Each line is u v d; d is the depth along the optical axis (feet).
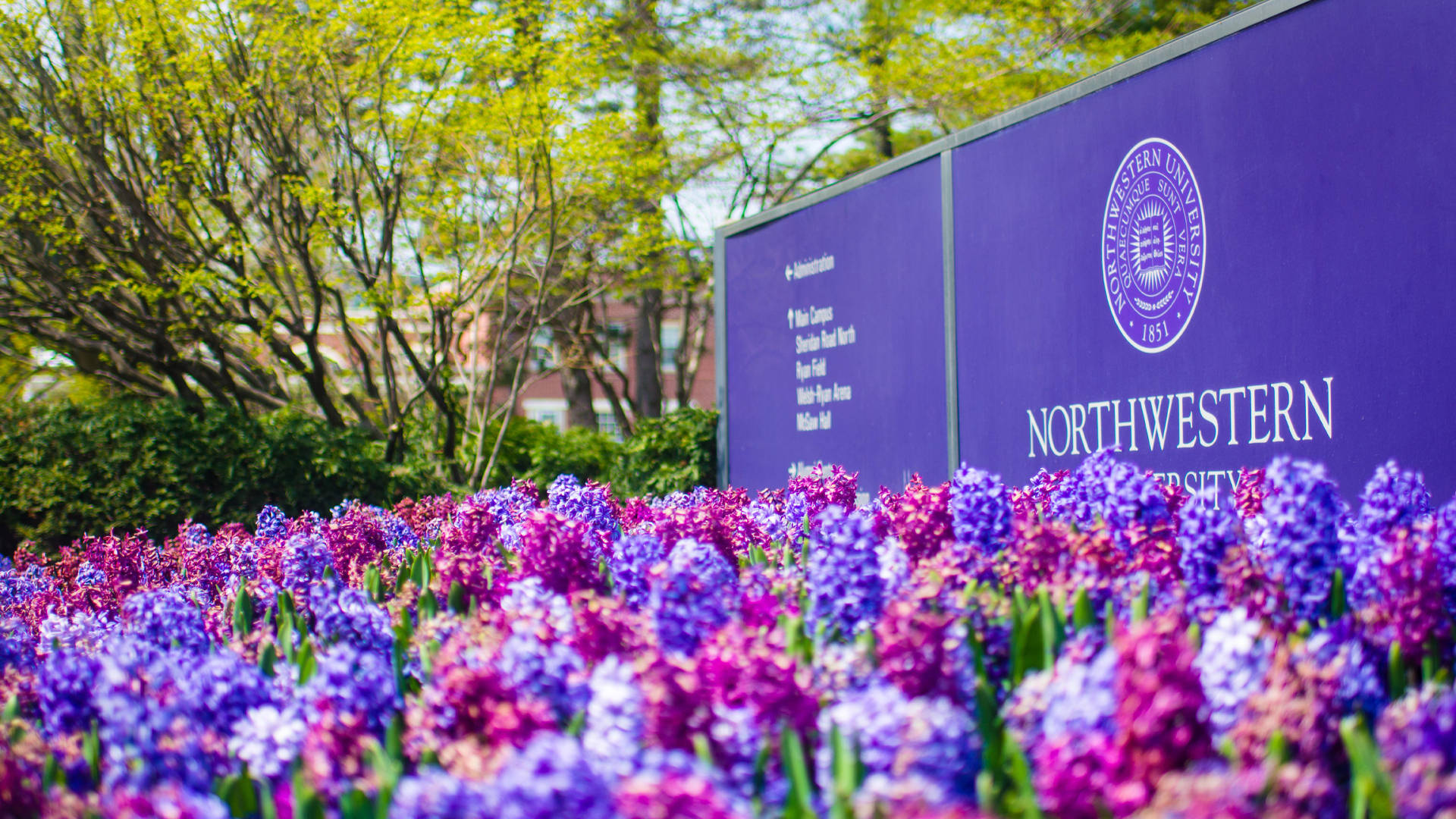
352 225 40.24
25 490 31.60
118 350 40.63
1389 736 5.75
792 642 7.57
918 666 6.44
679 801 4.70
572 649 7.91
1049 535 9.37
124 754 6.55
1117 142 19.77
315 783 6.22
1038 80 59.00
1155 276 18.99
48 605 14.39
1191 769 5.20
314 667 8.24
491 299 50.93
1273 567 8.57
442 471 42.98
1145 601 7.67
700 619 7.73
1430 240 14.79
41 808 6.20
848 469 27.71
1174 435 18.66
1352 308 15.78
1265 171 17.04
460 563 10.59
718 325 33.37
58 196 37.32
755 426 31.63
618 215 52.06
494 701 6.56
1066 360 20.95
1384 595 8.06
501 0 42.16
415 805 4.98
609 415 107.55
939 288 24.50
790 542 14.65
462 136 43.47
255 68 38.29
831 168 68.44
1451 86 14.51
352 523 15.48
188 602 11.58
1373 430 15.51
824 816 5.48
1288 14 16.69
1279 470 8.63
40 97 35.65
